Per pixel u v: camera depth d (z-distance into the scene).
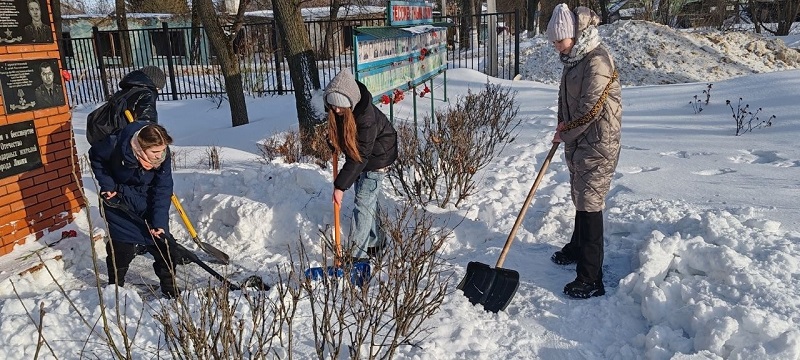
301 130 7.90
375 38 6.49
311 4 30.31
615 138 3.51
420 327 3.22
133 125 3.91
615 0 34.56
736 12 26.53
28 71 4.51
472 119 7.83
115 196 4.00
